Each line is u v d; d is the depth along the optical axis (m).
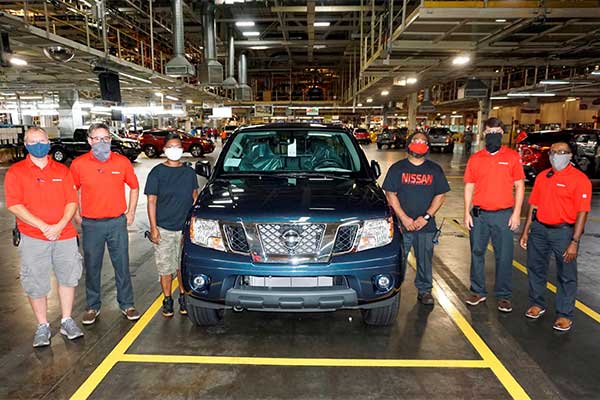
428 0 7.48
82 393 2.63
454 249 5.85
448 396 2.61
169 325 3.56
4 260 5.36
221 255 2.98
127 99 28.27
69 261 3.23
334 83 46.81
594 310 3.87
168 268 3.59
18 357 3.04
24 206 3.00
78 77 17.36
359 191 3.45
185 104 32.34
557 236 3.38
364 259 2.96
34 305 3.16
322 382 2.75
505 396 2.61
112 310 3.86
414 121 28.95
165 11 18.42
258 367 2.92
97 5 12.08
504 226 3.67
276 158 4.22
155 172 3.47
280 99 43.38
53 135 28.23
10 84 19.94
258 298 2.91
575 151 10.70
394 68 14.73
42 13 12.27
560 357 3.06
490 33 9.07
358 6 16.61
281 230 2.92
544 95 22.56
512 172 3.61
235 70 32.00
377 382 2.75
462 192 11.13
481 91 17.14
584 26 8.89
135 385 2.71
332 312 3.81
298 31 24.28
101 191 3.36
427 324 3.57
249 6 19.33
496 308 3.89
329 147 4.30
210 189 3.59
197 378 2.79
